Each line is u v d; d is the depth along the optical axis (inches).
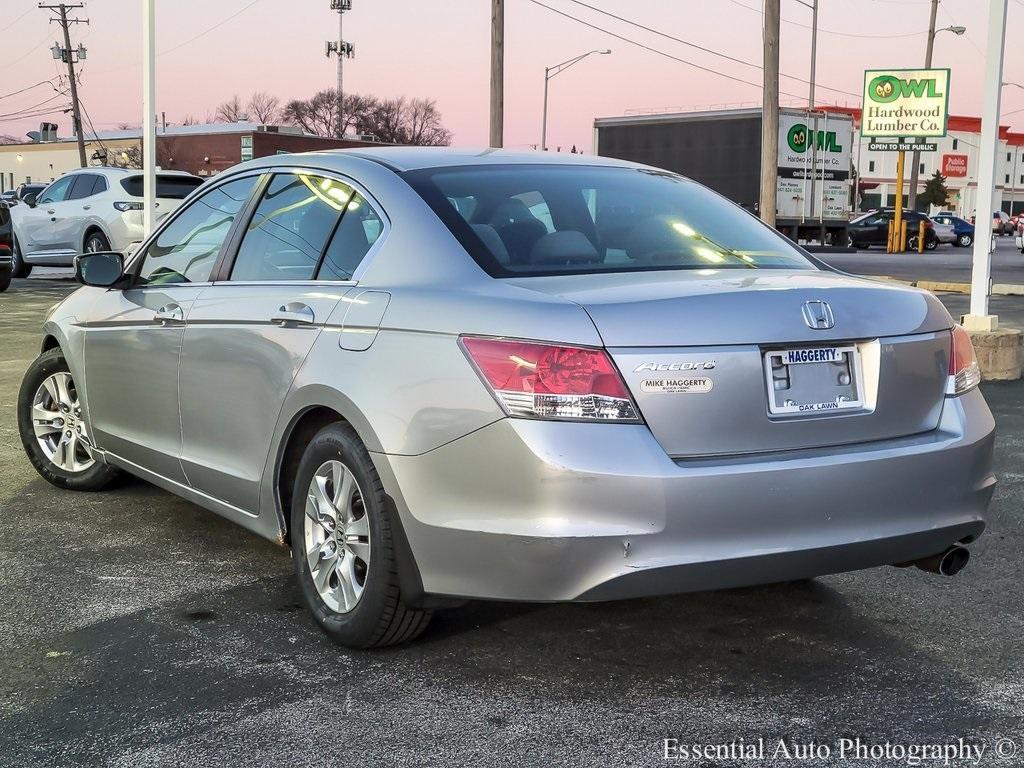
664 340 119.6
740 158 1310.3
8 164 3100.4
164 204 699.4
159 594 162.1
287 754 114.6
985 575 175.3
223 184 182.5
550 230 142.7
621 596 119.6
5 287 668.1
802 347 126.7
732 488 119.4
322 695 128.6
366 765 112.6
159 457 181.0
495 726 121.3
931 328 136.9
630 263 139.9
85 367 200.8
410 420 127.0
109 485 219.0
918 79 1350.9
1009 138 3789.4
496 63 940.6
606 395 117.5
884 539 128.6
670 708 126.3
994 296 764.0
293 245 159.0
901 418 133.0
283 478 153.9
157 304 179.9
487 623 151.9
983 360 375.9
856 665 139.5
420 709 125.3
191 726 120.6
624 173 167.6
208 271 173.6
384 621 135.0
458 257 135.6
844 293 131.0
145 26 552.1
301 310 146.6
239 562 177.2
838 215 1391.5
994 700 129.6
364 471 133.3
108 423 197.0
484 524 120.9
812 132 1349.7
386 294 136.6
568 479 116.0
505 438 118.6
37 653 140.0
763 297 125.5
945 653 143.7
